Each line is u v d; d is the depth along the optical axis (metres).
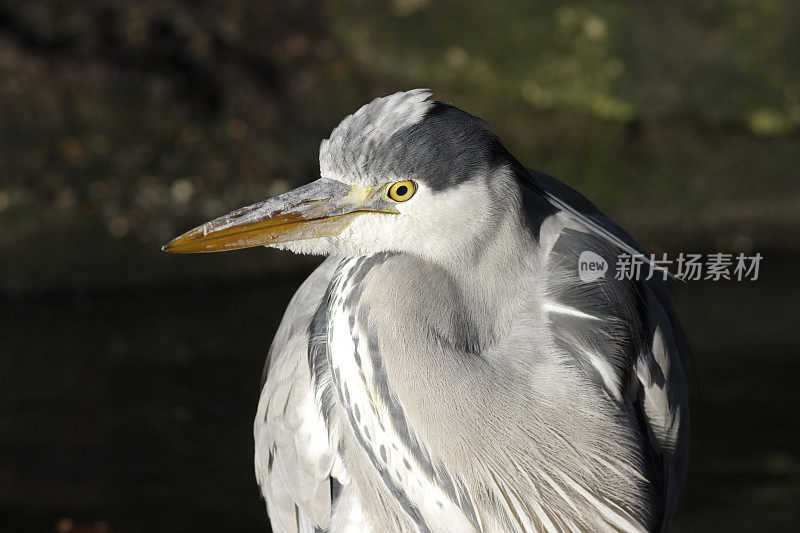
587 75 16.61
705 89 16.58
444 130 4.45
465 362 4.59
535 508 4.71
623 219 14.87
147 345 11.55
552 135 16.11
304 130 15.84
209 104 15.88
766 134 16.27
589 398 4.68
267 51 16.84
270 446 5.92
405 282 4.58
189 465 9.09
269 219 4.65
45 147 14.69
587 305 4.80
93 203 14.02
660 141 16.06
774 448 9.32
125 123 15.27
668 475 5.36
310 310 5.88
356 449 5.19
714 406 10.04
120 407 10.11
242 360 11.12
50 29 16.20
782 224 14.91
